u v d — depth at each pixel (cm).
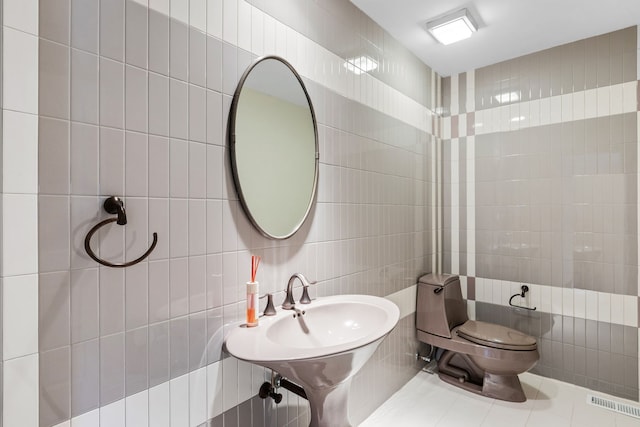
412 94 253
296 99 154
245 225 133
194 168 116
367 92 205
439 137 292
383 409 212
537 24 218
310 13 165
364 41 203
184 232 114
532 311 254
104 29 95
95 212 94
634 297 219
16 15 81
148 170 105
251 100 134
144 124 104
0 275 79
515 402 218
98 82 94
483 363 219
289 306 144
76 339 90
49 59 86
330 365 105
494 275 272
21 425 82
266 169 140
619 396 223
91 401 93
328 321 151
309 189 160
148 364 105
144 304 104
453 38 227
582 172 236
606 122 228
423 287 251
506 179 266
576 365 238
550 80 248
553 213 246
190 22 115
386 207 222
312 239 166
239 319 130
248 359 101
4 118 79
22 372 82
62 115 88
